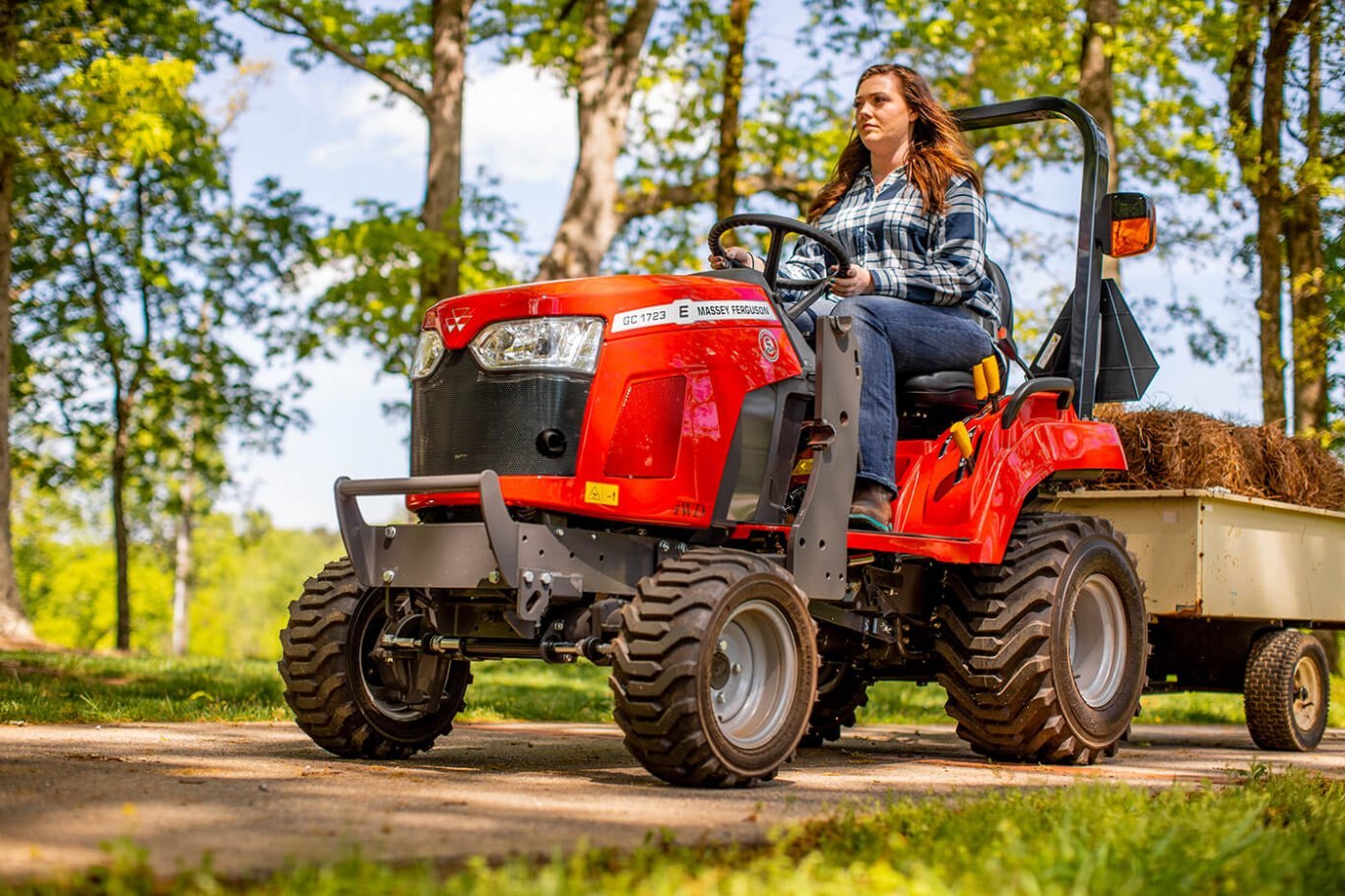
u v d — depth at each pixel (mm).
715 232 4465
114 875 2074
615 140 15820
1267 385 11688
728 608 3596
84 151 11047
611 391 3785
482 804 3098
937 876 2199
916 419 5035
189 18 14680
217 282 19734
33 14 10828
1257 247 12141
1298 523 6582
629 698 3516
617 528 3912
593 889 2084
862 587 4535
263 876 2189
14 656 10273
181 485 33156
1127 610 5102
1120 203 5516
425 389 3984
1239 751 6230
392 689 4258
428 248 14016
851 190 5164
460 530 3721
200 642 62062
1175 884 2240
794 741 3793
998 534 4684
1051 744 4738
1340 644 12836
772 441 4113
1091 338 5520
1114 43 11406
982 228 4855
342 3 15664
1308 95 11531
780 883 2094
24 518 39812
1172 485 6227
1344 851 2668
